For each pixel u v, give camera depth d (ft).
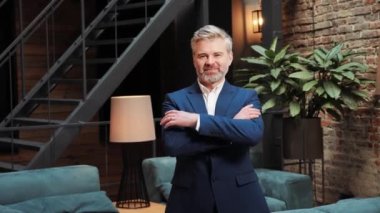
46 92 19.11
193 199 6.50
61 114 24.81
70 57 19.58
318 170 19.74
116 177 24.45
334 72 15.99
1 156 23.11
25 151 23.41
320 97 16.57
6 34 24.23
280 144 18.01
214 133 6.32
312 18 19.83
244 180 6.48
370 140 17.40
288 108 17.30
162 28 18.74
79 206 12.88
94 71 25.62
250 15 23.13
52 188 13.47
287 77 16.65
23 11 24.22
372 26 17.12
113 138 13.74
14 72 24.12
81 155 25.52
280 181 15.14
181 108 6.76
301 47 20.43
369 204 8.06
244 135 6.33
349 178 18.43
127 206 13.92
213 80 6.68
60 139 16.10
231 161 6.49
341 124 18.67
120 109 13.60
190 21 21.33
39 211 12.44
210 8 24.53
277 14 18.86
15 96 24.12
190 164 6.57
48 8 18.35
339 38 18.61
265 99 17.34
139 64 27.30
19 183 13.09
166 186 15.25
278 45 18.81
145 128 13.69
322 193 18.43
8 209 11.61
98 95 17.02
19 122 18.03
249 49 23.30
